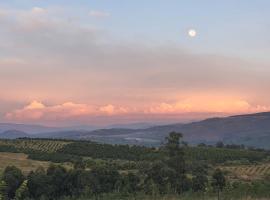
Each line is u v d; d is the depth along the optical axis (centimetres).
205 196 8031
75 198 10038
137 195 9069
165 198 8588
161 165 10531
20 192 2183
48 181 10112
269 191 7944
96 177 10569
